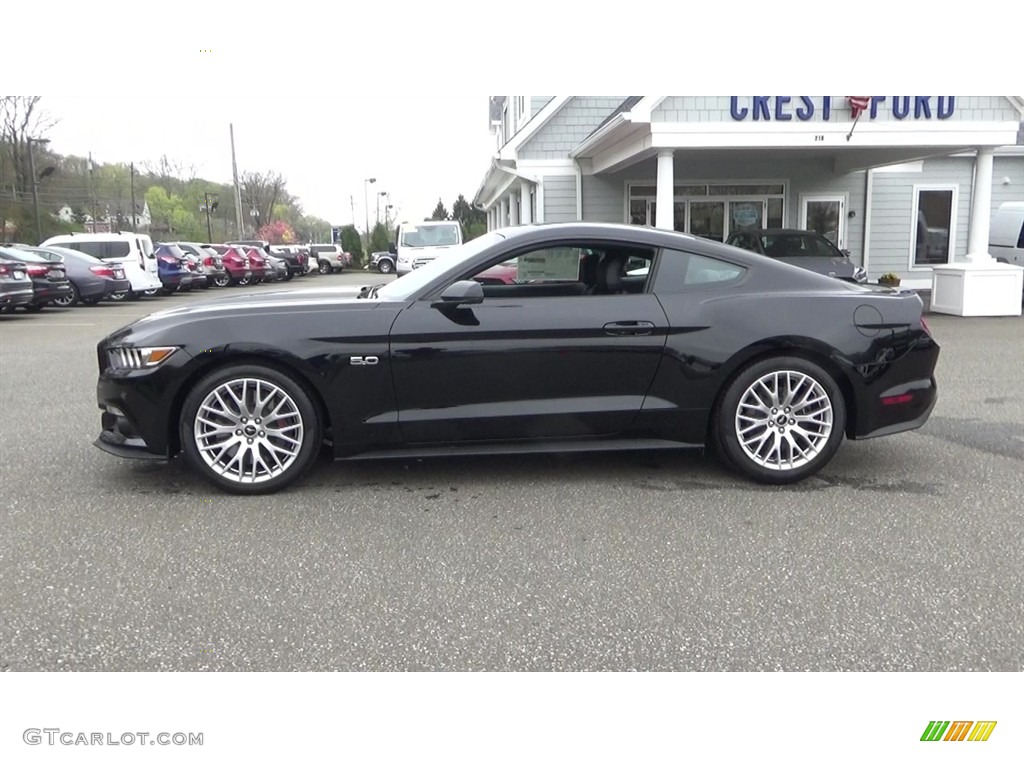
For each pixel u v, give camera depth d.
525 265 4.69
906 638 2.99
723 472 4.95
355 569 3.60
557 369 4.50
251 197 70.62
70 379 8.62
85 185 51.09
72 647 2.97
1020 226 17.17
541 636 3.04
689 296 4.60
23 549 3.82
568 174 16.98
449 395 4.49
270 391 4.48
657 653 2.92
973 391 7.39
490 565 3.63
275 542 3.90
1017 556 3.68
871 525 4.07
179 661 2.89
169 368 4.38
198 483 4.79
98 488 4.71
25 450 5.56
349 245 59.06
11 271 15.33
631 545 3.84
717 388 4.59
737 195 17.17
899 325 4.63
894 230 17.94
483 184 24.58
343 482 4.80
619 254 4.71
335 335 4.40
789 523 4.11
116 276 19.52
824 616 3.16
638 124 12.45
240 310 4.52
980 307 13.75
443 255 5.12
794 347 4.56
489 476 4.90
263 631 3.08
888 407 4.67
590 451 5.07
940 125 12.64
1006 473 4.89
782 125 12.41
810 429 4.68
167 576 3.53
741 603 3.26
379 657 2.91
